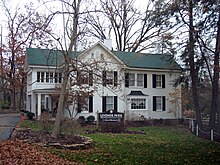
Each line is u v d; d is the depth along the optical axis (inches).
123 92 1339.8
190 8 926.4
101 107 1296.8
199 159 492.7
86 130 994.7
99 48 1253.1
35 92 1262.3
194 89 1099.3
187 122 1354.6
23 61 1824.6
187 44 1008.9
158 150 588.1
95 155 499.2
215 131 983.0
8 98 2063.2
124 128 1015.0
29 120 1196.5
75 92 1071.6
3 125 1031.0
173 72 1378.0
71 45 684.7
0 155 440.1
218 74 962.7
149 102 1425.9
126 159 469.7
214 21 872.9
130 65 1392.7
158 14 1040.2
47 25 696.4
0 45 1888.5
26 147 532.7
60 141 603.2
